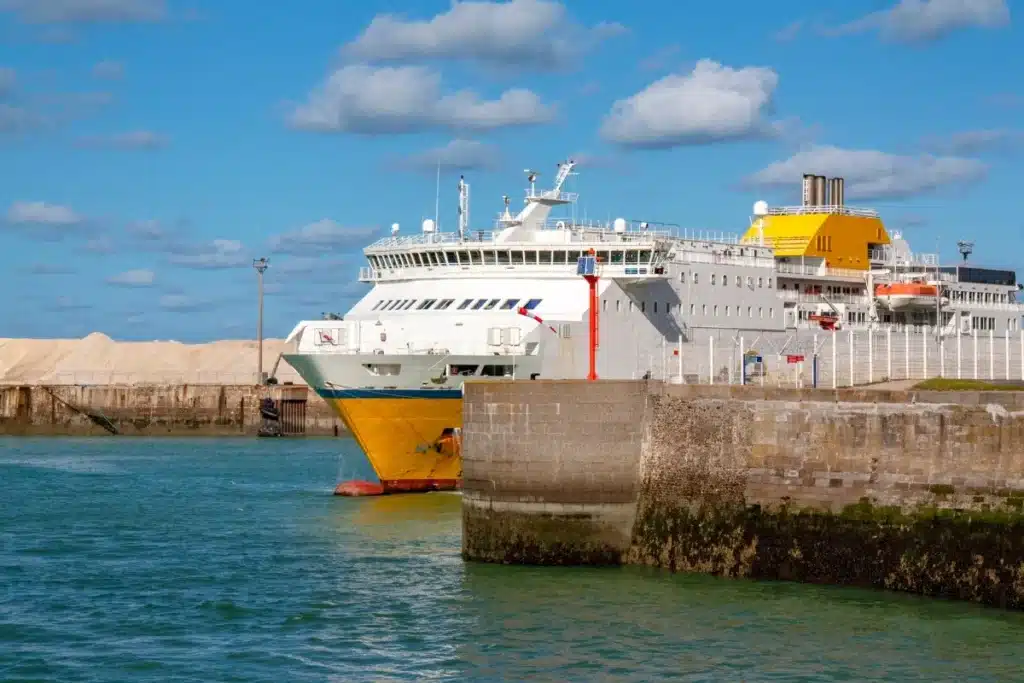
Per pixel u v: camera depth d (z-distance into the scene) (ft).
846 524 136.87
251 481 269.03
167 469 300.61
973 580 128.36
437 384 206.49
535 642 122.93
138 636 129.49
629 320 219.00
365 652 122.21
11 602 144.25
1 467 307.99
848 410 137.49
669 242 220.84
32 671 117.91
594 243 218.18
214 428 459.73
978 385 191.52
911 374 251.39
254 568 161.99
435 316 214.28
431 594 143.13
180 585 152.25
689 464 146.82
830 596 134.51
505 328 203.92
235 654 122.62
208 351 621.72
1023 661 113.70
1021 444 125.49
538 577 147.02
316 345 212.84
